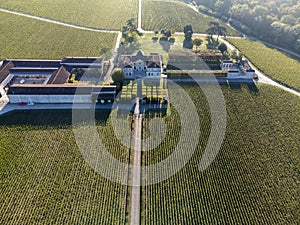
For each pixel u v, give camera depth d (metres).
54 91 88.12
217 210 60.97
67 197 61.94
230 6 182.50
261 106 94.00
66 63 107.12
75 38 136.38
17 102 88.81
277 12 168.75
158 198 62.94
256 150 76.75
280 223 58.91
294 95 100.88
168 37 141.50
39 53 121.00
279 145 78.75
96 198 62.03
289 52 137.62
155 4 194.00
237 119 87.56
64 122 82.25
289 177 69.50
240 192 65.12
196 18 173.00
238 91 100.88
